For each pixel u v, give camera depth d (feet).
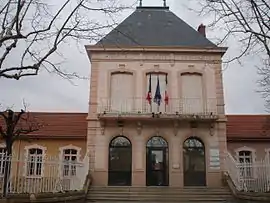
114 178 65.57
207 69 71.05
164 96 69.67
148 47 70.79
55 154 76.89
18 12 29.58
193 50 71.20
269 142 77.77
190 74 71.20
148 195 57.52
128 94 69.82
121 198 57.00
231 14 29.25
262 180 47.34
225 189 59.52
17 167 41.06
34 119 75.92
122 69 70.74
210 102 69.26
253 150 77.10
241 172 54.60
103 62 71.20
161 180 65.87
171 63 71.26
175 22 79.46
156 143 67.36
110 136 67.05
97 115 66.95
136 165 65.77
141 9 83.10
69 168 51.31
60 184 47.67
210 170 65.62
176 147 66.59
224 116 68.28
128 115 65.82
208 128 67.62
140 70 70.95
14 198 38.32
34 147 77.05
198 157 66.95
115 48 70.49
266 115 87.61
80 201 53.31
